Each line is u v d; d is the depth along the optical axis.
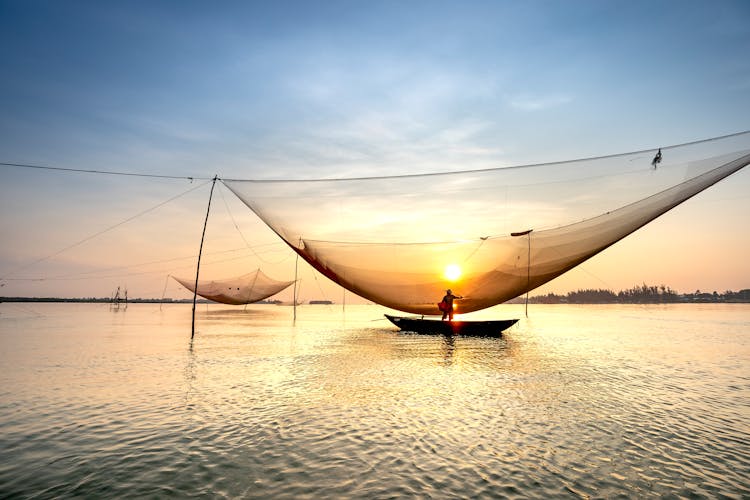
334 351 15.10
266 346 16.64
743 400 8.15
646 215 11.52
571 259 14.42
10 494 4.29
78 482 4.57
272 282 50.00
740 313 64.12
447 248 15.10
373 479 4.67
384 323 34.56
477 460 5.20
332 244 15.40
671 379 10.22
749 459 5.28
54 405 7.54
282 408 7.40
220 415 6.97
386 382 9.60
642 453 5.44
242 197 13.78
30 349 15.38
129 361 12.59
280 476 4.74
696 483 4.63
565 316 55.69
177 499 4.22
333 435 6.04
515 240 14.03
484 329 20.42
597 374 10.78
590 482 4.63
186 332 23.78
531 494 4.35
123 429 6.25
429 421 6.71
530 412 7.23
